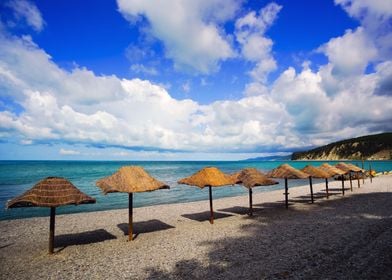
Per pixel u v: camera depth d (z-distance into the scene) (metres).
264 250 9.70
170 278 7.63
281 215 16.23
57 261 9.30
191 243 11.01
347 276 7.23
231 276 7.57
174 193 31.84
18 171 70.44
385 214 15.34
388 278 7.03
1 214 19.73
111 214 18.02
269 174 19.06
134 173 11.57
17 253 10.23
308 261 8.43
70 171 72.56
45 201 8.89
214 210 18.94
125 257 9.55
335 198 22.84
